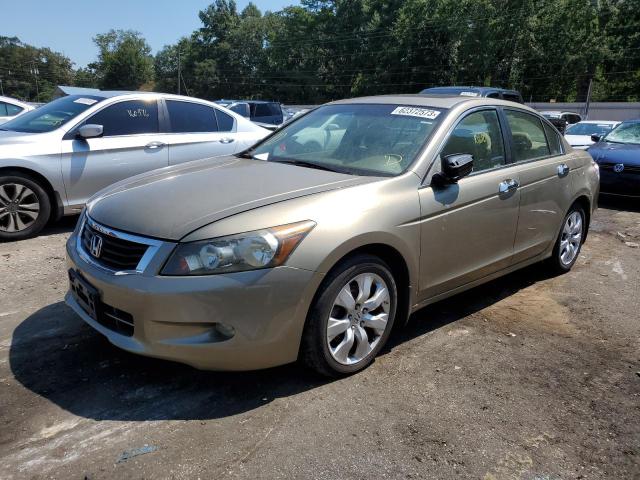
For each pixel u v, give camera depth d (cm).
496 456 260
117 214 304
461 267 380
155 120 673
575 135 1334
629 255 614
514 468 253
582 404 307
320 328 296
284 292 277
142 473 239
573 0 4903
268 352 281
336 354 309
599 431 283
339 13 6862
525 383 326
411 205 332
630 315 438
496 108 432
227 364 276
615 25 5131
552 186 466
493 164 411
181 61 9256
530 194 436
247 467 244
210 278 267
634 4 4978
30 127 638
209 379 315
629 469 256
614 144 929
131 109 659
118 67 10250
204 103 727
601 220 798
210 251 269
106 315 296
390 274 329
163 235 278
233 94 8912
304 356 301
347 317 311
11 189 575
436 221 348
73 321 386
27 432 263
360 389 311
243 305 270
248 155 425
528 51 5056
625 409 304
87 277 298
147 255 277
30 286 454
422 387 316
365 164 363
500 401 306
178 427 271
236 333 271
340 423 278
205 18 8875
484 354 361
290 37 7500
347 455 255
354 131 399
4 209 573
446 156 356
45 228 645
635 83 5166
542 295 478
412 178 342
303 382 315
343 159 377
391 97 439
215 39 8956
